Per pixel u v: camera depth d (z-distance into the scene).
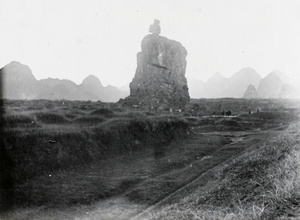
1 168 12.64
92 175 16.64
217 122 50.78
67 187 14.23
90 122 28.31
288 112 52.94
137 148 23.97
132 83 100.06
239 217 5.92
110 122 26.84
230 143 30.80
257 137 30.53
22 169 13.71
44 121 24.48
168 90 89.00
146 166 19.95
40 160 15.25
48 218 10.97
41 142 16.36
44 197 12.62
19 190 12.41
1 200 11.30
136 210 12.04
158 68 93.12
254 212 5.71
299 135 11.81
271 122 48.69
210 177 14.41
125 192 14.59
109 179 16.30
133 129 26.20
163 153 24.56
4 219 10.32
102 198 13.59
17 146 14.45
